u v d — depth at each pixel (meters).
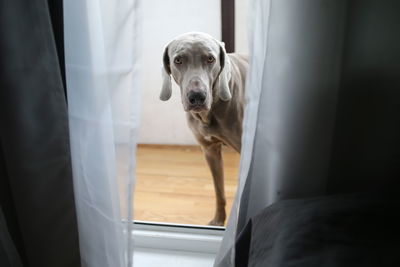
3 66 0.65
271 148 0.75
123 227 0.75
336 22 0.65
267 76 0.70
